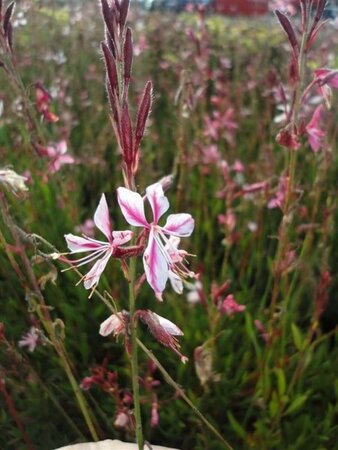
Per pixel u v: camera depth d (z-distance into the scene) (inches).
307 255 11.5
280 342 10.3
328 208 11.9
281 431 9.6
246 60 21.6
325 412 10.0
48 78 18.6
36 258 7.3
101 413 9.6
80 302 11.3
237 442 9.7
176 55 20.1
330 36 21.5
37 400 9.9
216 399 9.9
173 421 9.6
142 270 11.6
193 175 15.1
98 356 11.1
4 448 9.9
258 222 12.5
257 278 12.3
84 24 23.7
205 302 9.5
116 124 4.8
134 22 22.9
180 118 12.5
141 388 10.1
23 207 12.6
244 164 15.7
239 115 17.6
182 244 12.5
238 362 10.7
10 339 10.9
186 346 10.5
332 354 10.6
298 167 15.0
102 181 15.1
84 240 4.9
